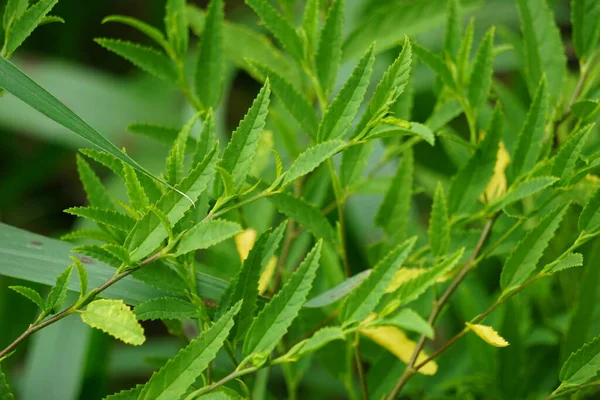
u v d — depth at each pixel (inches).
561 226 36.2
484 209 32.4
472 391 36.5
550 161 31.5
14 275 30.9
